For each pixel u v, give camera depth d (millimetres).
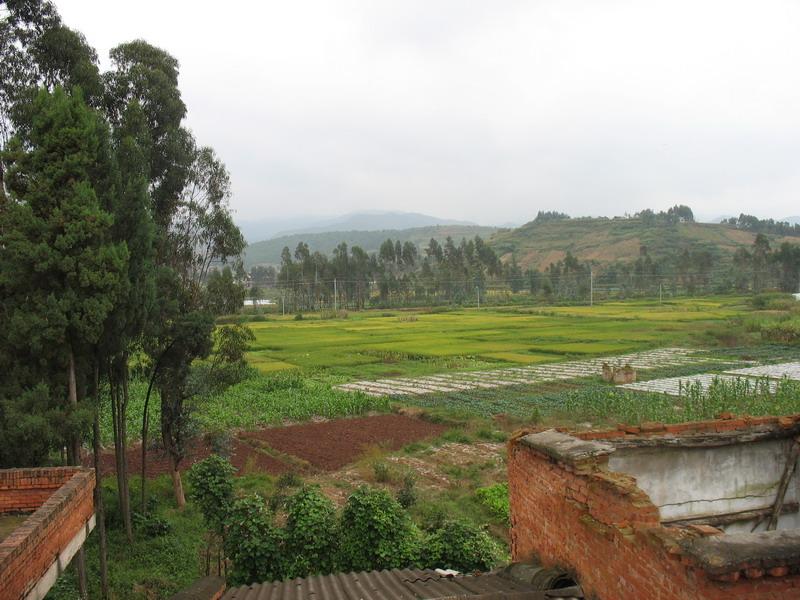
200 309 20078
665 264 166875
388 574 9656
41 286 12688
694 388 35281
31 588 6570
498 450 27781
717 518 8031
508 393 42094
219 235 21219
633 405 33531
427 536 13227
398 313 127875
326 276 143750
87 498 8805
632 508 5848
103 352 13953
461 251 159750
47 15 16594
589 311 113500
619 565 5992
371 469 24281
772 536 4848
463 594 7336
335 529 12656
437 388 45094
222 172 21109
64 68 16594
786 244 137625
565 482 7262
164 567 15766
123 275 13164
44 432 12180
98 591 14000
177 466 21188
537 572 7438
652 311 107938
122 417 17312
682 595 4938
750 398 34500
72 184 12641
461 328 90188
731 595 4566
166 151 18984
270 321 113062
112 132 16406
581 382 46375
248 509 12727
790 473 8406
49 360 13062
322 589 8883
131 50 19297
